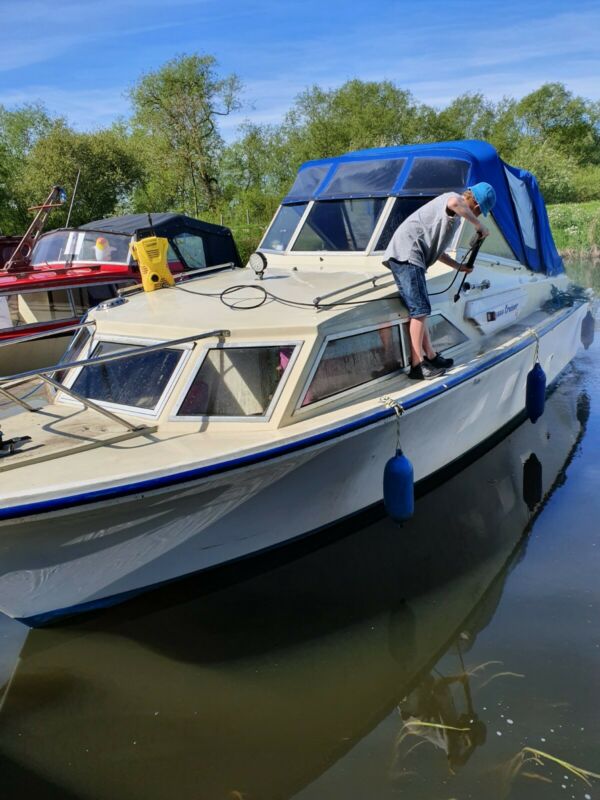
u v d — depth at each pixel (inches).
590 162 2341.3
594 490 198.4
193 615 151.3
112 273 332.8
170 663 137.0
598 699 120.6
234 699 127.0
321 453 142.9
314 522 158.9
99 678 133.2
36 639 144.7
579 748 111.0
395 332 170.7
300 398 144.6
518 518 184.1
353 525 171.6
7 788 109.0
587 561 163.5
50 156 938.7
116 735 119.5
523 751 111.0
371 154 231.5
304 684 130.5
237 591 158.1
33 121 1206.9
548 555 166.4
